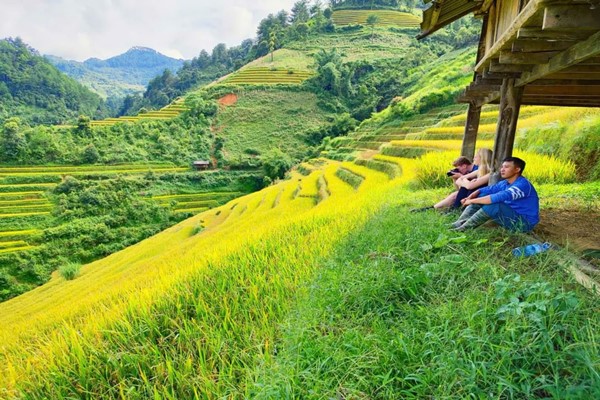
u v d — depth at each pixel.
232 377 2.73
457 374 2.08
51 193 50.62
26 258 36.56
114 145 67.44
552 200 6.86
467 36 81.69
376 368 2.30
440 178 10.87
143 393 3.00
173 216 50.25
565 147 11.05
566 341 2.22
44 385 3.33
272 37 113.69
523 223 4.46
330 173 31.41
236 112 85.62
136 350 3.46
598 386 1.77
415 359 2.34
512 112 5.43
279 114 85.31
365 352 2.48
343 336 2.75
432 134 30.03
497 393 1.95
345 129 72.06
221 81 104.94
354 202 10.33
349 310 3.17
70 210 46.88
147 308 4.15
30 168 56.12
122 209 48.50
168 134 75.38
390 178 18.95
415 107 47.81
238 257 5.74
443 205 6.36
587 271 3.27
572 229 5.00
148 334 3.81
